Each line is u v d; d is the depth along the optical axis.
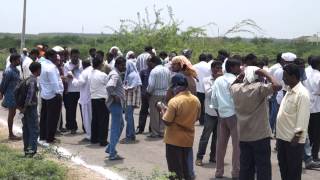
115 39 26.69
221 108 8.88
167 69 12.58
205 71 14.05
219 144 9.09
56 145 11.53
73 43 48.78
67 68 13.12
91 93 11.65
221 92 8.89
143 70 13.41
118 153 11.09
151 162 10.30
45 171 8.92
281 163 7.91
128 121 12.35
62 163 9.83
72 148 11.47
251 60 10.73
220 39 25.70
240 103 7.57
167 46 24.91
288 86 7.98
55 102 11.71
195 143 12.26
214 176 9.32
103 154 10.92
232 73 8.93
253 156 7.67
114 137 10.37
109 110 10.53
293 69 7.66
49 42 50.91
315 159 10.15
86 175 9.14
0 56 39.28
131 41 25.95
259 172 7.55
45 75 11.63
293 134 7.62
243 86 7.58
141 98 13.34
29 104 9.92
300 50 31.23
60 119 13.28
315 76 9.96
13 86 12.11
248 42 26.22
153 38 25.53
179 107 7.78
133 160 10.45
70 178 8.88
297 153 7.68
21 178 8.51
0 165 8.96
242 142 7.68
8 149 10.71
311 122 10.04
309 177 9.37
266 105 7.56
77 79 12.77
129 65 12.29
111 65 13.45
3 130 13.42
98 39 33.75
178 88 7.97
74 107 13.21
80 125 14.61
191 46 25.00
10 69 12.14
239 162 8.43
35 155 10.05
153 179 7.77
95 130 11.94
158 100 12.56
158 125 12.82
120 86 10.25
